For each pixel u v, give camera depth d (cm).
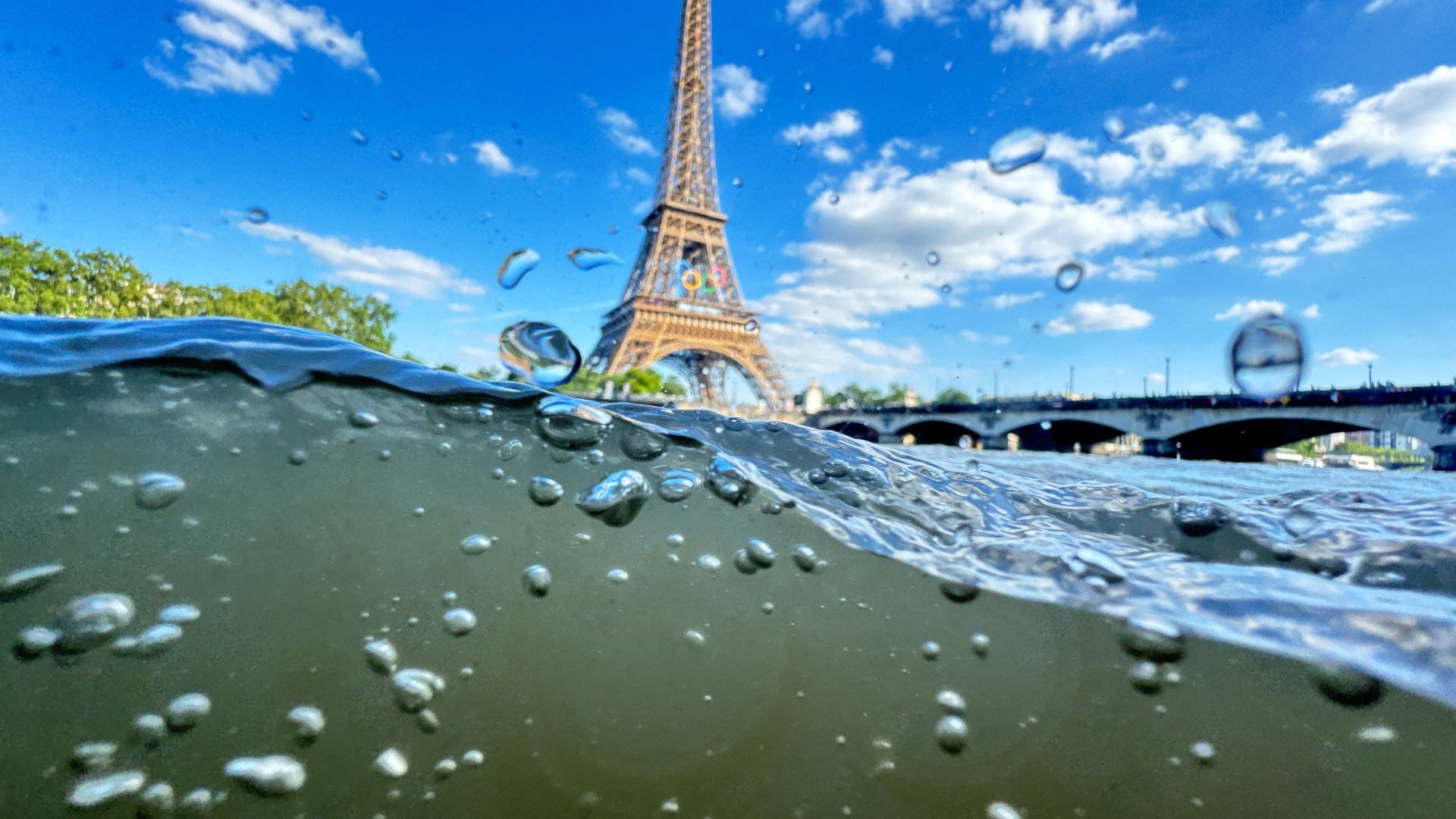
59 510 91
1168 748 77
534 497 125
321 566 94
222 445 114
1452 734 78
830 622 102
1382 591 111
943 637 99
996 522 155
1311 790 71
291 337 154
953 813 68
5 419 105
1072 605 108
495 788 68
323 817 62
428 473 123
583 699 82
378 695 77
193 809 61
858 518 143
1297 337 191
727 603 104
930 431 2756
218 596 84
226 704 71
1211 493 213
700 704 83
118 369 125
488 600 96
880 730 80
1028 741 79
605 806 67
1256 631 99
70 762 62
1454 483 303
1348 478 360
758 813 68
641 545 116
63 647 73
